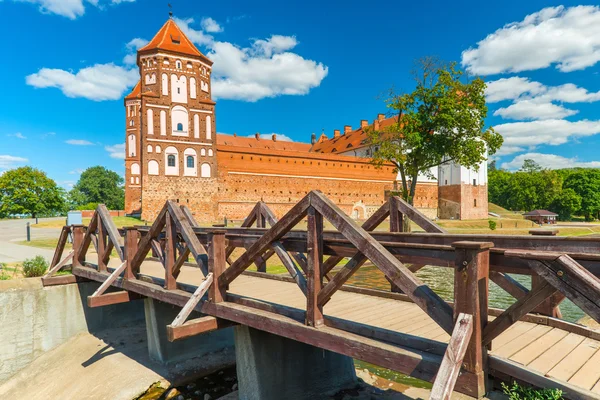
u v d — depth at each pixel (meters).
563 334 4.29
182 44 36.62
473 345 2.98
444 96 26.59
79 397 7.65
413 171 28.12
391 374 7.64
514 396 3.03
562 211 68.81
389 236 5.30
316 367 6.86
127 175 41.19
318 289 4.31
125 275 7.87
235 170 38.06
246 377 6.22
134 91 44.59
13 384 8.84
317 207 4.20
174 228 6.65
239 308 5.25
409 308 5.55
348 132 67.06
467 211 49.50
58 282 10.06
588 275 2.48
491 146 27.58
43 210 52.94
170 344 8.60
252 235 5.53
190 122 35.66
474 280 2.97
